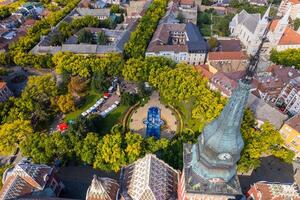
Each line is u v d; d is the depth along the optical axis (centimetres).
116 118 13375
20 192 8188
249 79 3806
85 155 10406
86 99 14488
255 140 10744
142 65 14638
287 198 7956
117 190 7938
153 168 7619
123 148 10550
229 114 4128
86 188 10275
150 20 19662
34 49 17125
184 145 5962
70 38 18212
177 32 19125
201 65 16412
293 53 16725
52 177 9194
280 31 16862
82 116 12369
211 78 14375
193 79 13475
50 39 18138
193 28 19125
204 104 12325
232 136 4344
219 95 13138
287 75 14712
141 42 17025
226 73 14512
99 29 19050
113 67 15262
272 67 15600
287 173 11131
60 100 13112
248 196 8825
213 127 4541
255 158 10600
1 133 11056
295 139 11369
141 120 13238
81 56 15800
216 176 4906
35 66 16512
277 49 17850
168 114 13550
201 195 5525
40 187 8531
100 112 13575
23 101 12850
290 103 13625
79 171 10869
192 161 5234
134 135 10819
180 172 8306
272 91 14238
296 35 17912
